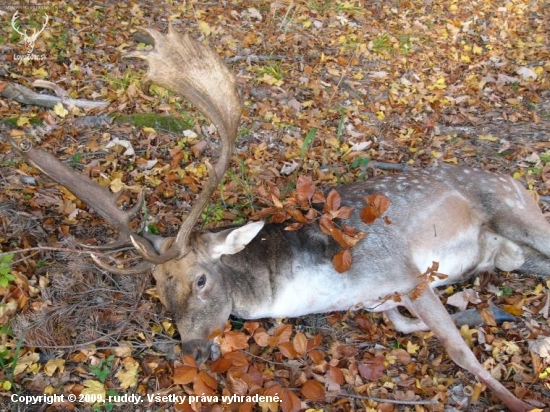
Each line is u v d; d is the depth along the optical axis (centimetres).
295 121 335
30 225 245
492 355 219
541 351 218
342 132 334
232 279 212
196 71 189
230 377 197
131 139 305
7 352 202
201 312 204
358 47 413
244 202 277
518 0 532
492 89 387
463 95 379
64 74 344
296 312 225
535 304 240
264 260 218
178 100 332
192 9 436
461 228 248
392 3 497
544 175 302
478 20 493
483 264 257
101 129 308
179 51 187
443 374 215
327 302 228
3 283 204
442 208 245
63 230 245
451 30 468
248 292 215
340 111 347
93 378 203
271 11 439
